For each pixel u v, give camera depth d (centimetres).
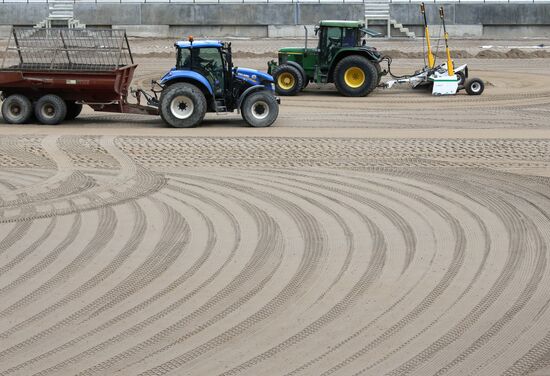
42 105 2480
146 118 2664
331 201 1595
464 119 2652
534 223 1454
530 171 1864
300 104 3033
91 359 948
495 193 1661
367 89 3228
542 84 3556
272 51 4866
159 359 947
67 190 1692
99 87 2439
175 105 2431
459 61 4572
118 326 1035
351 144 2156
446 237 1377
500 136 2291
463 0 5997
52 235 1392
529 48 5128
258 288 1156
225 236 1384
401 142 2186
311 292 1141
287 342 989
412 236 1383
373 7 5881
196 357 952
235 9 5922
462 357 949
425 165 1922
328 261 1262
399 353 959
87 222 1465
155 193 1664
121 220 1477
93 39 2488
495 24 5956
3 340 998
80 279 1193
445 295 1129
